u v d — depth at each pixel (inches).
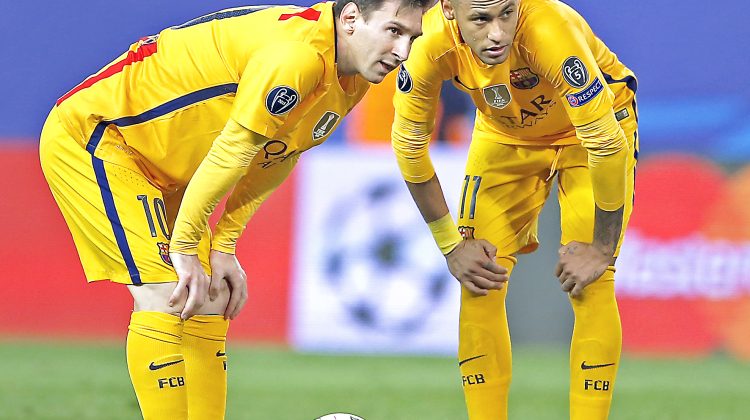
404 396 869.2
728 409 832.3
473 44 448.5
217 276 510.6
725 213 1121.4
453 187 1099.9
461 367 555.2
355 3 433.7
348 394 876.0
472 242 538.3
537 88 499.2
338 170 1106.7
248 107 432.8
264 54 436.8
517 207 555.5
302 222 1110.4
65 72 1126.4
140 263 462.3
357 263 1103.0
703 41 1138.7
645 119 1143.6
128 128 474.6
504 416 557.3
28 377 916.6
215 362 519.8
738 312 1114.7
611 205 489.1
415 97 498.0
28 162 1122.0
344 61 446.9
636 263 1125.7
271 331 1114.7
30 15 1120.8
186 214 448.8
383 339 1099.3
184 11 1126.4
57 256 1128.2
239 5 1120.2
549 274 1114.7
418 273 1095.0
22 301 1127.0
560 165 537.6
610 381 526.3
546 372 1003.9
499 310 545.6
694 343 1118.4
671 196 1127.6
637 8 1143.6
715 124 1132.5
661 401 868.6
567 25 464.1
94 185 471.8
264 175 508.7
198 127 474.6
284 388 902.4
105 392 847.1
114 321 1132.5
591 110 461.4
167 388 453.7
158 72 472.4
